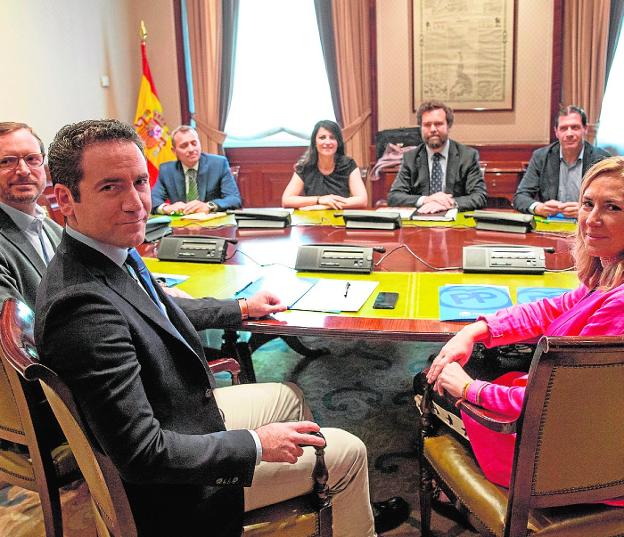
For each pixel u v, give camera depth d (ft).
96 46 18.07
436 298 6.33
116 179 3.97
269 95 19.49
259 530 4.43
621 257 4.58
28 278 6.29
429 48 18.04
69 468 5.43
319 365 10.57
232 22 18.90
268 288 6.84
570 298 5.39
